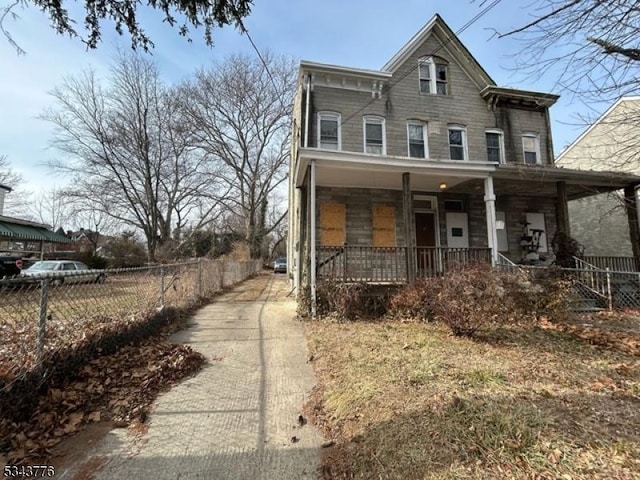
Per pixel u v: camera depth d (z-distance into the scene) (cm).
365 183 997
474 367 400
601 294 811
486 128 1195
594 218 1319
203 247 3394
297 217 1203
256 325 668
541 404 295
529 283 622
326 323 673
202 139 2692
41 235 1953
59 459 238
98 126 2394
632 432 249
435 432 251
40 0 276
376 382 353
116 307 551
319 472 230
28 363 292
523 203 1148
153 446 258
